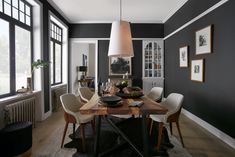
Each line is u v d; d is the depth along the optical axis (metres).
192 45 4.27
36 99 4.14
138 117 4.22
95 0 4.71
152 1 4.80
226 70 3.00
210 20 3.48
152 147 2.79
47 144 2.88
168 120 2.70
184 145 2.88
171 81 5.94
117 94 2.79
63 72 6.57
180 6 5.03
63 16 6.07
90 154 2.56
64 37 6.54
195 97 4.13
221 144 2.94
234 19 2.80
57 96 5.31
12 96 3.27
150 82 6.82
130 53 3.22
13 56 3.41
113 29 3.21
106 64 6.89
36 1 3.98
